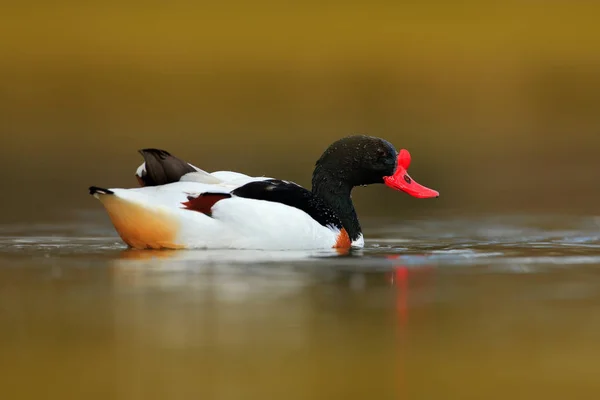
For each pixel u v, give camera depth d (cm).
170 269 1233
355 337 982
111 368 893
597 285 1191
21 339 965
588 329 1014
